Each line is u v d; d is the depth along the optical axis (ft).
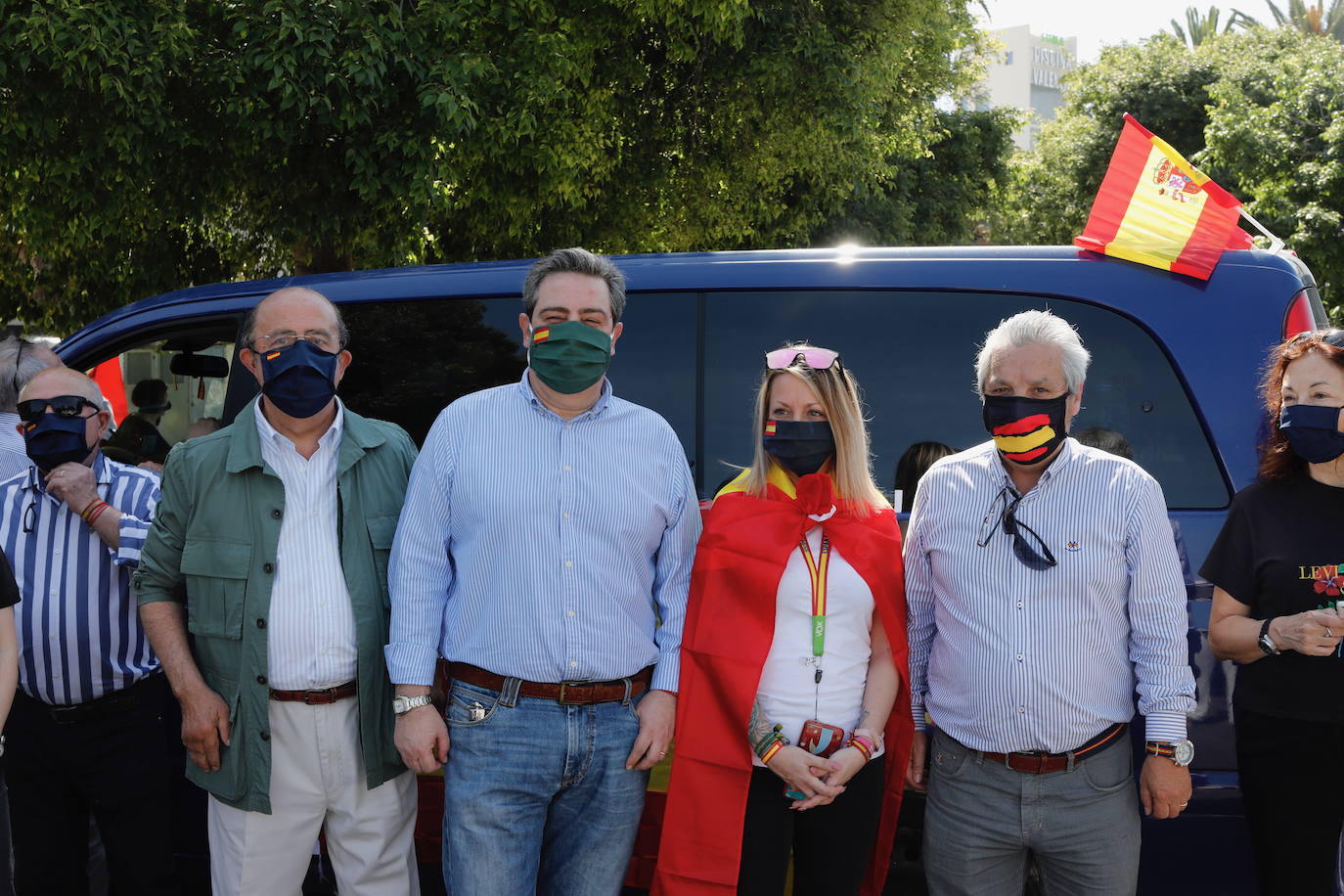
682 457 8.23
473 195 27.20
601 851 7.77
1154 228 9.43
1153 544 7.36
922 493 8.05
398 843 8.35
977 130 57.00
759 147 33.30
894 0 33.55
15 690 8.29
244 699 7.80
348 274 10.70
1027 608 7.37
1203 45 74.02
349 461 8.04
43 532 8.87
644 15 27.58
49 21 18.63
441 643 7.82
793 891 8.09
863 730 7.68
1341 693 7.64
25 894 9.21
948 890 7.83
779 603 7.77
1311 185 51.13
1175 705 7.30
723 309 9.93
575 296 7.63
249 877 8.02
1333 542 7.79
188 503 8.02
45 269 26.91
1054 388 7.39
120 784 9.04
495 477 7.59
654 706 7.83
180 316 10.80
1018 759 7.42
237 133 22.44
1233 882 9.01
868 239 49.14
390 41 21.74
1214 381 9.07
